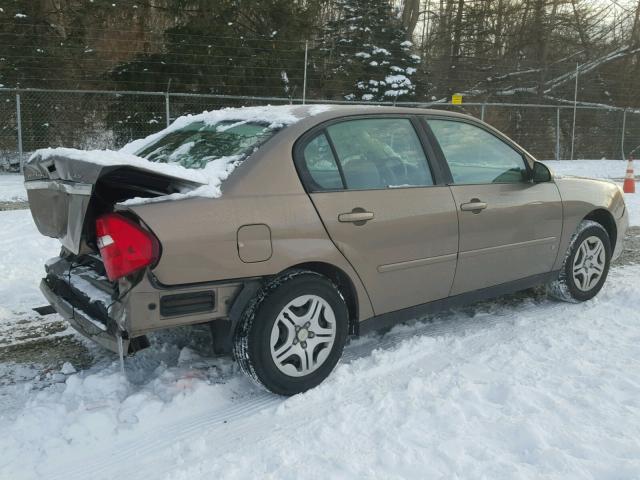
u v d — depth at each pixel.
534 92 23.23
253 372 3.20
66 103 16.03
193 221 2.96
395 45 21.77
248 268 3.12
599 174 16.78
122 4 18.22
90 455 2.80
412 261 3.75
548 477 2.53
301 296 3.27
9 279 5.56
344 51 21.22
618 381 3.41
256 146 3.37
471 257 4.07
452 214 3.91
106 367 3.72
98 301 3.10
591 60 24.64
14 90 13.38
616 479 2.52
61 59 17.02
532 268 4.52
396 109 3.93
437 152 4.00
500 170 4.38
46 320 4.57
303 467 2.64
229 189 3.14
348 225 3.45
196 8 18.72
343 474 2.59
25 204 10.33
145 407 3.13
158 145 4.06
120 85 17.58
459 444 2.79
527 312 4.71
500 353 3.85
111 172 2.96
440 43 25.39
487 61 24.83
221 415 3.16
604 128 21.86
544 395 3.24
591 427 2.93
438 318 4.59
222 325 3.21
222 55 18.03
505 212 4.23
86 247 3.35
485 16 25.03
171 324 2.98
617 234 5.23
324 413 3.13
